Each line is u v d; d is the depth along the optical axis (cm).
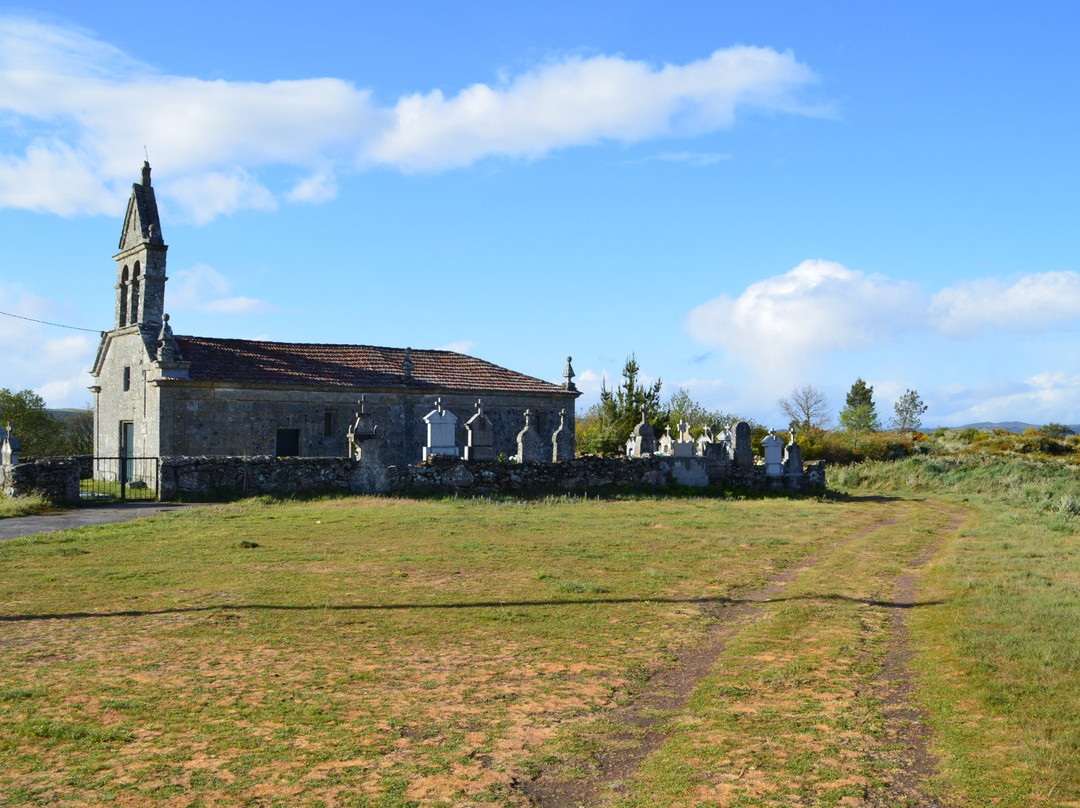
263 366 4028
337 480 2953
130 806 625
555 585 1427
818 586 1472
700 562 1698
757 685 927
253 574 1484
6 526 2138
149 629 1107
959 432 7750
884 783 682
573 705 857
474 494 3059
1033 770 697
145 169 4006
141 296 3888
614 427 5688
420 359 4706
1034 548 1922
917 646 1085
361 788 662
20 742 737
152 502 2705
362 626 1142
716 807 642
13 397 6019
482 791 661
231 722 791
